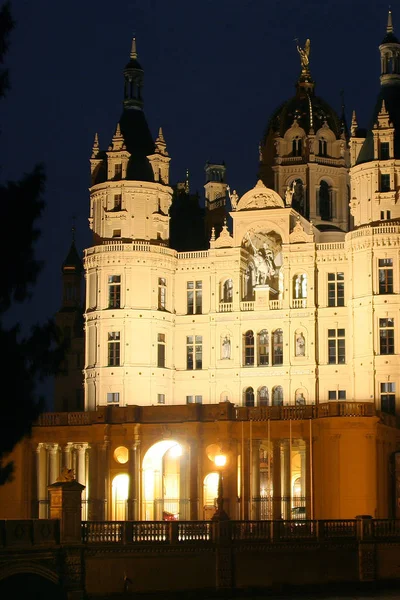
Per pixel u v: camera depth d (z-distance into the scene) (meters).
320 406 124.00
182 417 126.81
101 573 85.69
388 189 136.00
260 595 93.25
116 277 141.88
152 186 143.50
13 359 60.81
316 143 155.00
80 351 167.50
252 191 143.12
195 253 144.75
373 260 134.75
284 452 126.38
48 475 130.62
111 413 128.62
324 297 140.00
